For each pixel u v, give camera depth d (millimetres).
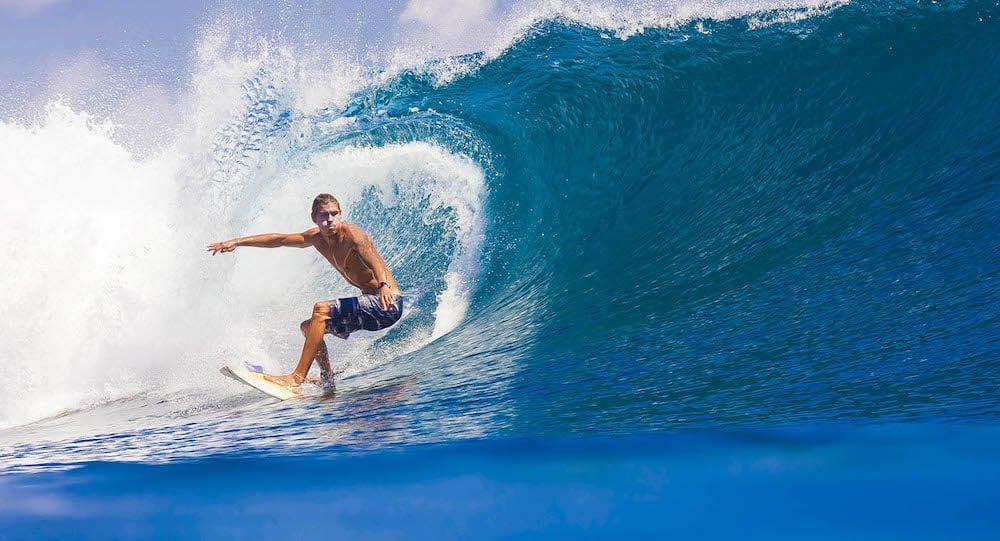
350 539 1488
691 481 1651
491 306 6238
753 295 4598
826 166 6793
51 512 1765
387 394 4031
